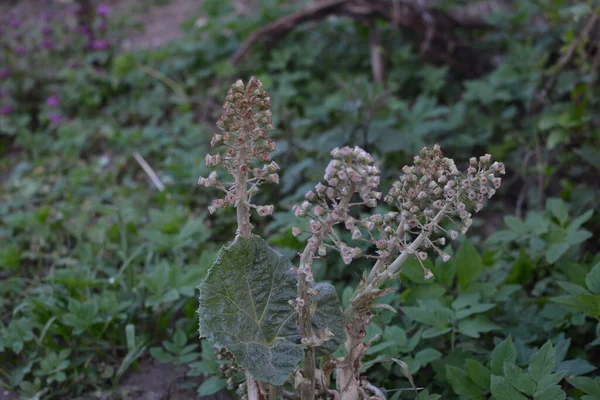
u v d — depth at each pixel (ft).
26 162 14.47
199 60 16.87
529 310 8.61
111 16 20.12
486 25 15.67
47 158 14.51
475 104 14.24
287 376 5.61
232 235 11.71
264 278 5.93
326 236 5.77
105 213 11.46
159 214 10.92
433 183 6.01
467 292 8.54
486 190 5.83
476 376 6.99
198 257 10.84
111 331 9.09
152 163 13.99
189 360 8.56
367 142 11.53
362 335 6.23
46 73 17.11
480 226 11.38
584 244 10.39
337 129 12.14
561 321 8.30
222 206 5.99
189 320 9.19
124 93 16.63
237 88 5.79
